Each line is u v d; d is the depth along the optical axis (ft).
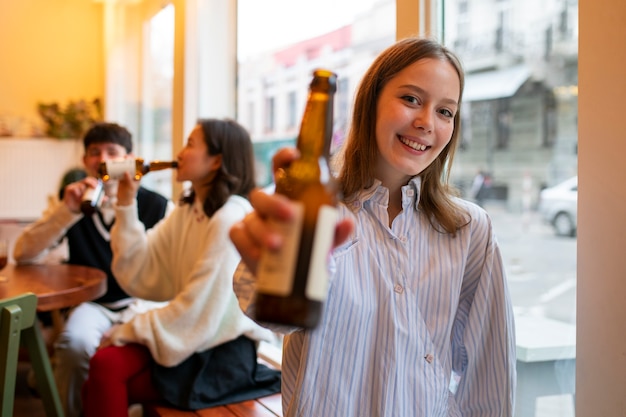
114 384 5.32
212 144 6.02
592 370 3.47
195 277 5.65
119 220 6.46
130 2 12.57
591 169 3.46
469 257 3.61
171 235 6.62
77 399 7.11
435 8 5.12
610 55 3.34
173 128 9.89
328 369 3.10
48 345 7.65
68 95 14.21
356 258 3.19
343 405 3.11
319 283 1.84
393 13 6.40
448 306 3.39
